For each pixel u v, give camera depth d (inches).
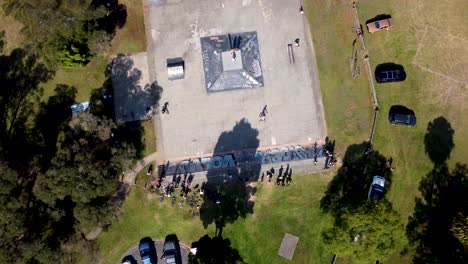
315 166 2349.9
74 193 1934.1
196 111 2364.7
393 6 2415.1
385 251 2015.3
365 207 2053.4
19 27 2349.9
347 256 2293.3
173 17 2402.8
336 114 2379.4
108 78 2357.3
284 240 2306.8
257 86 2384.4
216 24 2404.0
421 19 2407.7
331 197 2322.8
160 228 2305.6
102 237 2289.6
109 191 2001.7
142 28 2391.7
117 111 2341.3
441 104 2374.5
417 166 2347.4
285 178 2338.8
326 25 2411.4
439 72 2391.7
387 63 2395.4
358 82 2391.7
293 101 2385.6
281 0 2418.8
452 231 2151.8
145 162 2329.0
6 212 1893.5
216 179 2337.6
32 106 2324.1
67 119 2325.3
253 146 2363.4
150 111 2351.1
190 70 2380.7
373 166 2347.4
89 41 2183.8
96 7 2293.3
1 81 2329.0
